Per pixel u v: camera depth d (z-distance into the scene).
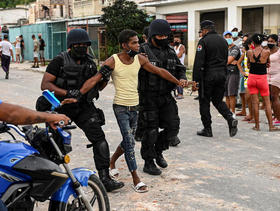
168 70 4.70
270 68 7.61
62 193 2.88
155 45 4.71
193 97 11.35
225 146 6.25
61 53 4.09
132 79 4.31
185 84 4.73
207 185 4.54
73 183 2.94
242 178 4.77
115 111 4.35
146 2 20.55
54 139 2.96
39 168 2.64
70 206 3.04
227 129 7.46
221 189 4.42
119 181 4.64
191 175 4.88
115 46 19.48
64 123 2.52
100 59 21.22
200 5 18.78
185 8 19.52
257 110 7.29
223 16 19.56
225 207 3.93
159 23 4.62
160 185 4.54
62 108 4.03
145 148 4.84
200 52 6.57
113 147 6.18
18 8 47.47
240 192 4.33
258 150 6.01
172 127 4.78
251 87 7.28
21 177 2.61
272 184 4.58
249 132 7.20
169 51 4.79
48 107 3.91
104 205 3.38
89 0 25.77
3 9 47.38
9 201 2.60
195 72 6.66
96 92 4.12
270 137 6.83
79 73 4.04
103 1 24.78
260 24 18.19
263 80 7.14
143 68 4.52
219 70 6.59
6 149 2.63
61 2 32.34
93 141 4.20
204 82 6.69
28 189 2.67
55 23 25.86
